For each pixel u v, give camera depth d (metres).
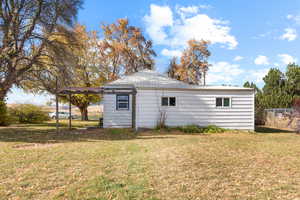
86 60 20.44
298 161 5.05
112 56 23.08
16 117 17.91
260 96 23.77
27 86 15.24
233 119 12.05
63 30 12.41
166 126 11.77
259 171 4.25
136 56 25.03
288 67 25.12
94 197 2.93
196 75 31.20
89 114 41.06
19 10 11.16
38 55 11.93
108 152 5.84
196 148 6.50
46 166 4.43
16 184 3.40
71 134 10.07
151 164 4.64
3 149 6.25
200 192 3.17
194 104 11.98
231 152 6.00
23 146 6.82
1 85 11.26
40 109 19.16
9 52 10.82
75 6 12.35
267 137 9.74
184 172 4.11
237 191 3.23
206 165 4.63
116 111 13.44
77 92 11.45
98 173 3.98
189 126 11.52
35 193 3.05
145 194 3.05
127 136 9.45
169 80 15.30
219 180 3.71
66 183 3.45
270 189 3.32
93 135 9.75
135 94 11.65
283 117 15.74
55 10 11.57
